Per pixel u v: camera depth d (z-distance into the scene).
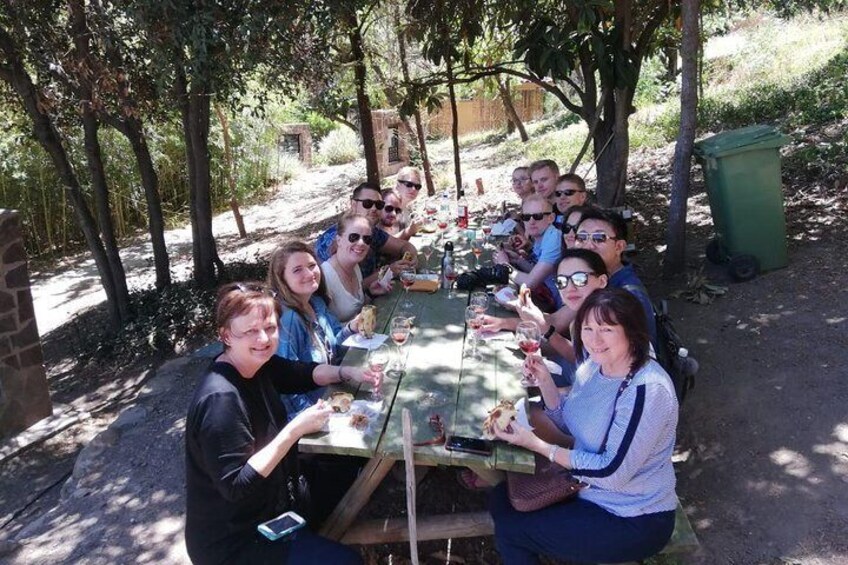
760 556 2.85
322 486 2.98
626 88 6.32
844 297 4.72
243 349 2.38
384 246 5.13
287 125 19.27
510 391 2.93
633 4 6.54
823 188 6.59
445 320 3.82
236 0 5.06
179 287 7.47
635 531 2.30
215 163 15.21
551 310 4.09
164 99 6.68
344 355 3.34
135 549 3.45
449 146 19.22
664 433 2.26
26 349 5.29
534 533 2.42
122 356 6.61
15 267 5.17
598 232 3.22
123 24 5.61
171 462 4.26
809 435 3.52
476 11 6.98
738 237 5.23
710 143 5.24
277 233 12.20
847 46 11.52
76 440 5.21
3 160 12.05
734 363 4.26
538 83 7.00
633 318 2.27
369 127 8.26
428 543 3.12
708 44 16.27
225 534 2.39
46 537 3.65
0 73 6.28
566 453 2.36
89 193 12.93
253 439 2.37
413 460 2.46
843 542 2.84
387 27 10.39
